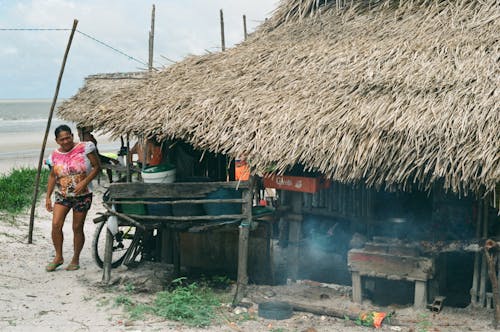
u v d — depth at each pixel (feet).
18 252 29.09
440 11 24.52
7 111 370.53
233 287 23.70
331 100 20.98
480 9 23.15
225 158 28.60
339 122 19.66
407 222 24.40
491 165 16.17
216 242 24.95
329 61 23.61
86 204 25.45
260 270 24.12
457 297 22.66
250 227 21.54
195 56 29.78
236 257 24.58
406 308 20.77
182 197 22.38
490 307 20.24
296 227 24.09
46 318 19.33
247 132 21.24
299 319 19.72
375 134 18.63
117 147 118.62
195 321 19.11
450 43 21.27
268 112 21.62
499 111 17.31
